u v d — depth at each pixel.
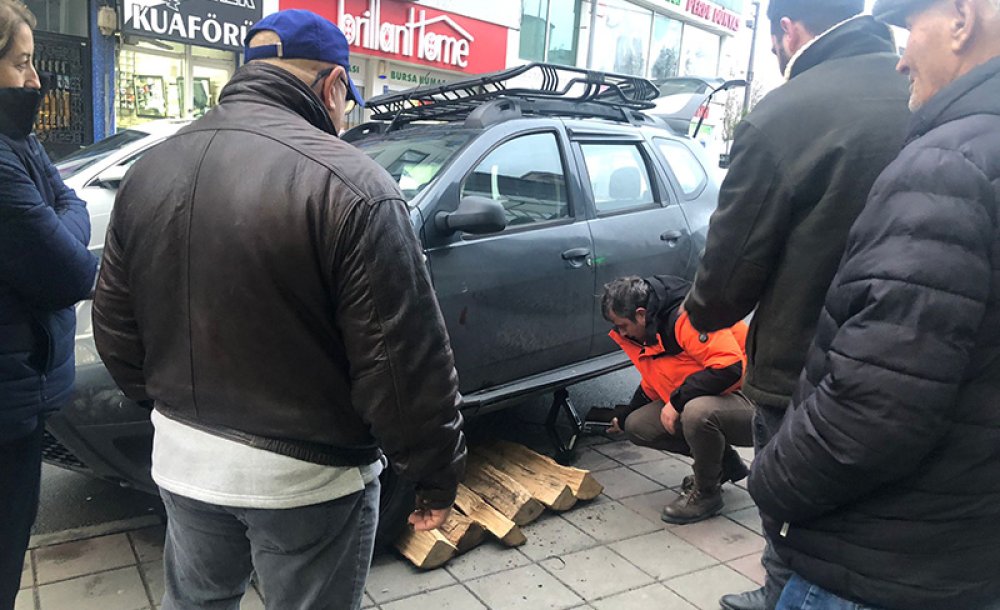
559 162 3.62
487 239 3.12
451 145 3.32
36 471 2.00
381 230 1.40
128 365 1.69
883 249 1.19
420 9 11.62
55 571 2.75
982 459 1.21
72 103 8.59
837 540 1.32
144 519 3.17
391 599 2.63
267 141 1.44
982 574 1.26
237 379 1.44
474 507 3.10
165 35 8.78
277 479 1.45
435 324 1.50
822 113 1.75
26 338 1.85
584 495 3.31
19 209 1.72
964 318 1.12
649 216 3.98
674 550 3.02
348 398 1.51
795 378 1.85
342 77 1.64
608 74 4.01
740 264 1.86
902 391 1.13
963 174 1.14
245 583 1.73
